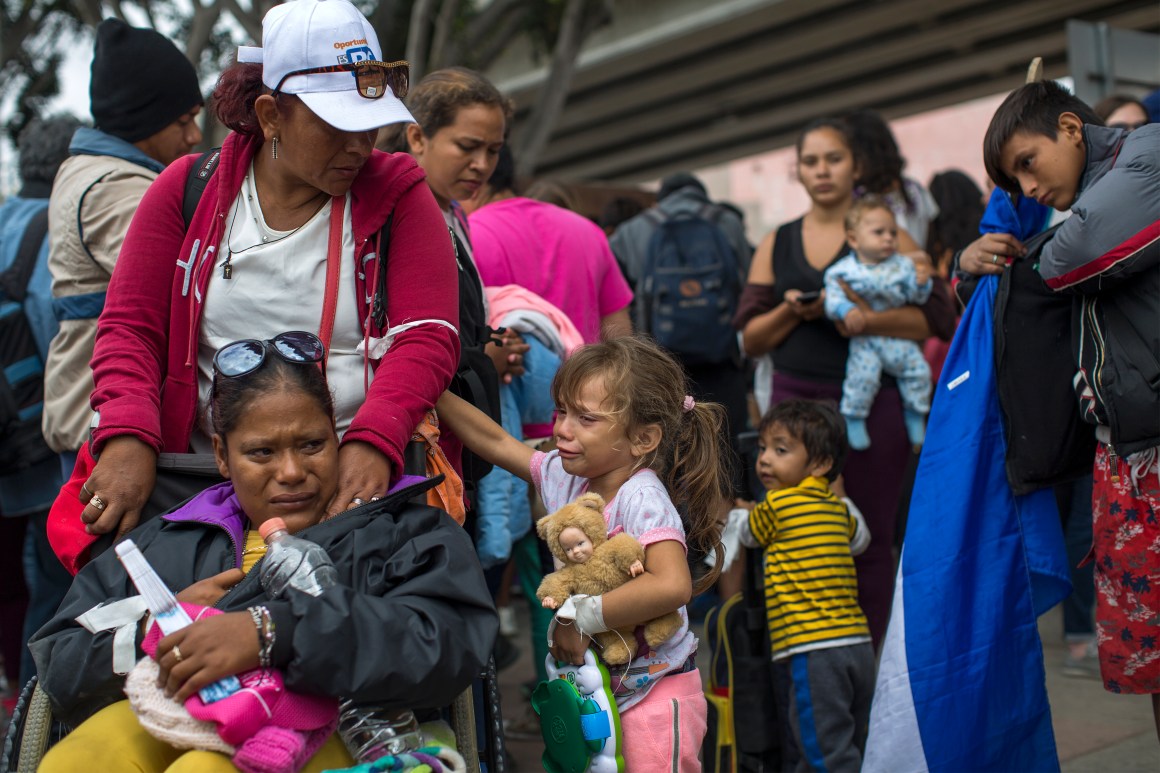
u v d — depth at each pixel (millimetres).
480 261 4160
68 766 2145
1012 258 3424
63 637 2293
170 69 3924
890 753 3238
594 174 23766
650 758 2666
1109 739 4375
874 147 5258
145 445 2547
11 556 4938
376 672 2129
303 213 2699
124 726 2227
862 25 14398
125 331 2664
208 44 10562
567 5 10648
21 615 4984
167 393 2682
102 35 3875
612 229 7285
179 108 3967
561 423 2771
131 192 3691
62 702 2291
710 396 5445
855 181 4914
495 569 4008
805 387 4602
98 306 3727
